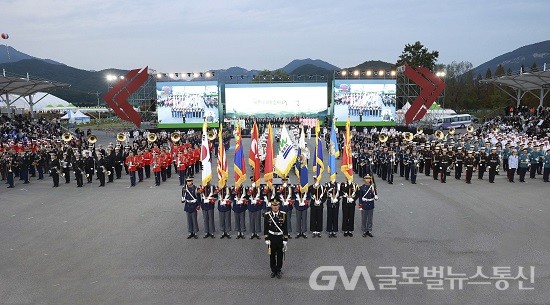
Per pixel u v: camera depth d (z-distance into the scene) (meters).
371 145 26.12
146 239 12.52
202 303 8.34
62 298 8.59
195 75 49.44
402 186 20.62
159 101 49.34
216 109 49.53
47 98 80.38
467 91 89.56
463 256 10.73
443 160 21.58
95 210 16.12
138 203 17.30
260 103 50.66
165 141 33.09
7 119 41.00
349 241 12.19
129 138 50.31
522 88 45.38
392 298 8.51
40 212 15.86
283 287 9.08
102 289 9.03
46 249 11.62
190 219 12.52
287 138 14.30
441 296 8.58
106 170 22.27
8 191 20.17
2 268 10.26
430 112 54.50
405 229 13.20
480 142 26.94
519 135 30.64
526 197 17.58
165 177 22.83
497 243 11.66
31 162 23.31
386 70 50.50
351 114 49.34
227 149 37.50
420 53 74.19
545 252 10.92
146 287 9.12
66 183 22.31
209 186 12.97
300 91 50.53
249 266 10.34
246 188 13.26
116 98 45.31
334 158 15.23
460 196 17.98
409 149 23.47
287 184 13.45
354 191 12.67
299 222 12.61
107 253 11.29
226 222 12.71
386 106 49.34
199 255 11.15
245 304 8.28
